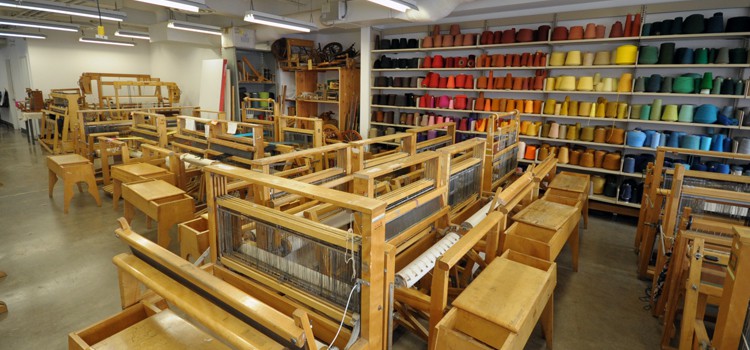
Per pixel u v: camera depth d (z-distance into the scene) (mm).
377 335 1459
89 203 4746
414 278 1959
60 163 4516
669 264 2514
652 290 2766
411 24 6289
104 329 1668
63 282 2936
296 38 7949
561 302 2846
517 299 1783
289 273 1687
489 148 3479
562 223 2658
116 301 2701
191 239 2604
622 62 4477
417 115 6098
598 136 4773
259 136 3918
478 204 3279
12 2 4902
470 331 1751
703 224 2320
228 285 1389
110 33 10727
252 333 1282
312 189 1494
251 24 7773
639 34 4414
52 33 9961
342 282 1514
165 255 1566
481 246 2574
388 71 6707
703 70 4453
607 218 4773
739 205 2428
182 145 4734
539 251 2375
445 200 2541
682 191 2537
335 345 1546
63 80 10305
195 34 8039
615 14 4680
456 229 2535
